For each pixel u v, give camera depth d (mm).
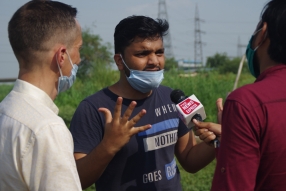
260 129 1823
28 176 1753
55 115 1875
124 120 2330
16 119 1812
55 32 1961
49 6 1992
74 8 2107
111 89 2867
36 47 1930
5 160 1779
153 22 2760
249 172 1815
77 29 2090
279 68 1981
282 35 1931
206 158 2852
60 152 1767
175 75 15867
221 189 1845
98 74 17656
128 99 2814
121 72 2836
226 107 1903
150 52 2740
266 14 2000
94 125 2703
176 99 2760
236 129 1837
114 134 2342
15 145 1769
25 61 1959
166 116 2848
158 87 3004
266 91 1877
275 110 1833
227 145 1862
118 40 2797
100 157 2391
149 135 2746
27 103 1870
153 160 2742
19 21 1938
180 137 2971
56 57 1973
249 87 1905
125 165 2688
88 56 24453
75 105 15344
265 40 2025
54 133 1782
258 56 2098
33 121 1794
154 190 2727
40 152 1747
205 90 13305
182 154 2984
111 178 2703
